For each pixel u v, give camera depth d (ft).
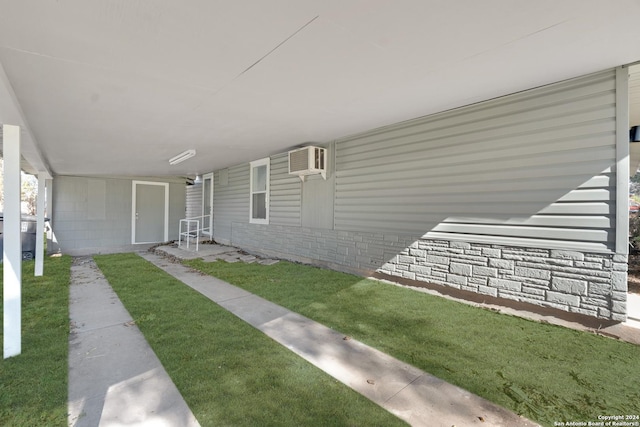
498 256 12.00
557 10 6.51
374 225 16.80
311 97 11.54
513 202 11.59
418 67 9.21
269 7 6.31
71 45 7.61
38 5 6.05
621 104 9.31
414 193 14.80
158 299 14.11
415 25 7.06
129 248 32.53
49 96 10.84
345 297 13.98
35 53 7.95
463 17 6.76
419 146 14.52
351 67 9.16
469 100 12.16
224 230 32.04
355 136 17.71
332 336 10.02
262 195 26.02
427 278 14.38
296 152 20.21
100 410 6.41
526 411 6.39
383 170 16.20
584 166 10.03
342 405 6.57
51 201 29.32
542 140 10.85
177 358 8.57
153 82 9.91
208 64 8.80
